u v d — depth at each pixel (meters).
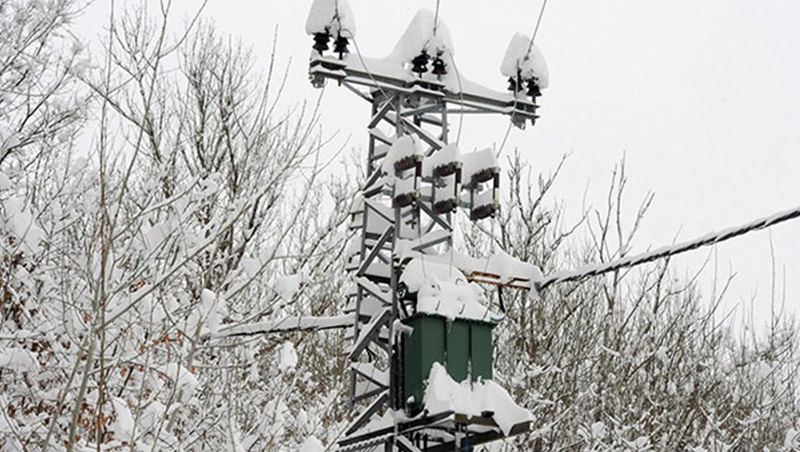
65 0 15.23
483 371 13.56
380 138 15.49
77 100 14.31
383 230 15.23
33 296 10.52
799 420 24.61
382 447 14.43
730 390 22.66
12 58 14.46
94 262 10.15
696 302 22.64
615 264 13.86
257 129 13.13
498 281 14.68
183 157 16.58
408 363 13.72
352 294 15.30
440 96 15.37
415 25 15.41
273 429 10.80
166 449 10.62
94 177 11.70
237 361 12.80
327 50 14.95
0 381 10.26
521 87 16.38
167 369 9.20
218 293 10.16
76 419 7.98
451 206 14.20
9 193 12.84
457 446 13.14
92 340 8.26
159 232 10.46
